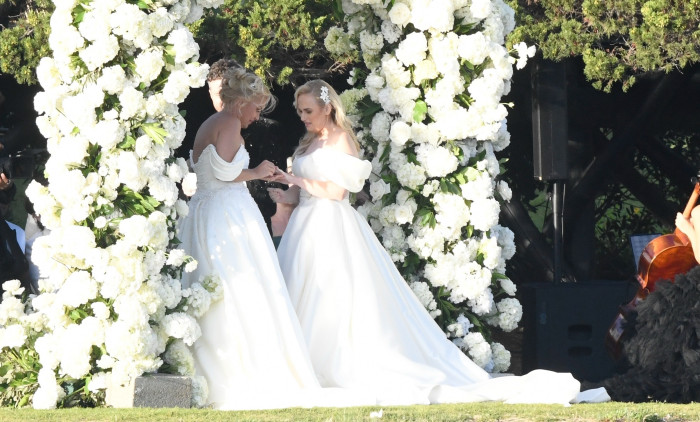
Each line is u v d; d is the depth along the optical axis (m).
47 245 10.44
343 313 12.11
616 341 12.83
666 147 21.62
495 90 12.90
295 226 12.50
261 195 17.02
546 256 18.92
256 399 10.81
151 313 10.33
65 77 10.46
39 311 10.95
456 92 13.05
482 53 12.94
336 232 12.30
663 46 14.39
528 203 21.62
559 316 15.30
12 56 14.10
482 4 12.85
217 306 11.12
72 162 10.30
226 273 11.16
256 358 11.05
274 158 18.72
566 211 19.22
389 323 12.27
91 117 10.18
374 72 13.53
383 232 13.65
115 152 10.38
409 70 13.25
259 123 18.23
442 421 8.81
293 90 18.33
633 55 14.98
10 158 13.98
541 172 15.74
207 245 11.28
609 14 14.78
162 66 10.59
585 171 19.33
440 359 12.45
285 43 15.07
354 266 12.28
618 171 21.58
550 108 15.78
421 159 13.11
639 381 11.41
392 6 13.09
